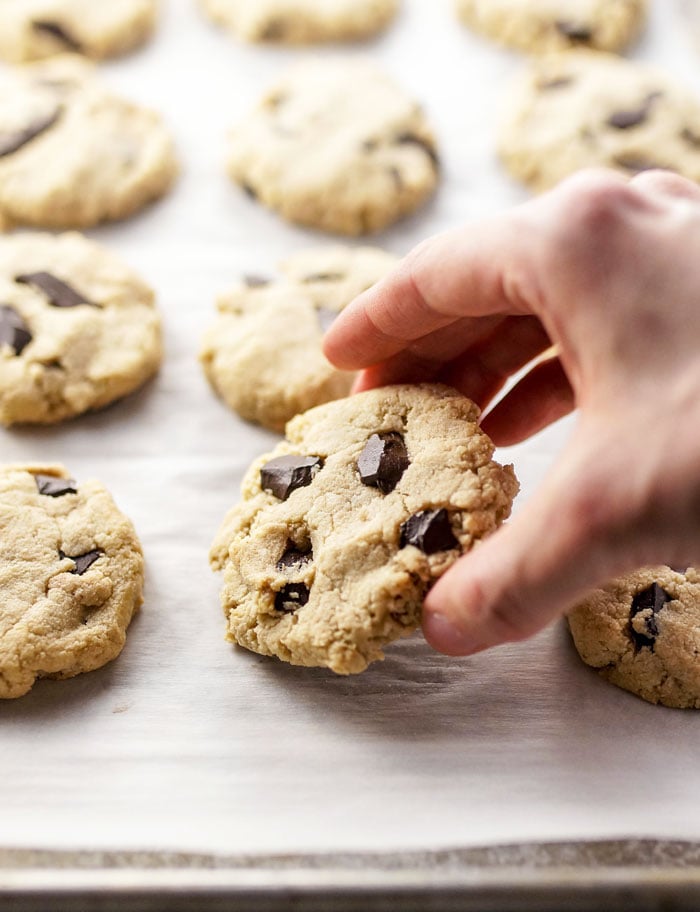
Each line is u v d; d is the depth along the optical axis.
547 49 0.57
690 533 0.35
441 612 0.38
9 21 0.56
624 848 0.39
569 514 0.36
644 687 0.42
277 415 0.47
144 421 0.47
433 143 0.53
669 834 0.39
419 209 0.52
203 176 0.53
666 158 0.52
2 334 0.47
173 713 0.41
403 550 0.40
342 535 0.41
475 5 0.57
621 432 0.36
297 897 0.38
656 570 0.43
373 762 0.40
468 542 0.39
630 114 0.53
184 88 0.56
